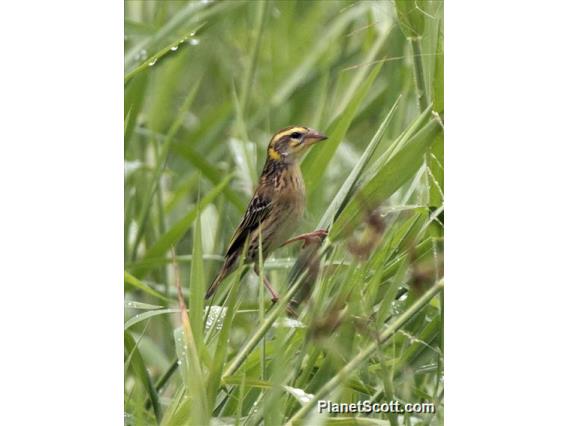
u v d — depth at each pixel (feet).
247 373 30.32
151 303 39.34
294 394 27.63
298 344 29.53
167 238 38.60
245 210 39.45
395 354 31.12
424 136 28.27
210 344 30.01
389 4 39.11
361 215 28.53
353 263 28.60
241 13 46.75
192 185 45.29
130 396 33.27
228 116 45.65
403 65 39.96
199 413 27.61
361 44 44.98
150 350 37.27
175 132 44.83
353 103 36.70
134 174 42.65
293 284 30.25
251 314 35.29
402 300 30.86
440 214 29.63
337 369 29.12
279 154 35.99
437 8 29.48
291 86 45.50
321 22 46.06
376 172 28.22
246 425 29.30
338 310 28.73
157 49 39.27
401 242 29.84
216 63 47.39
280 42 46.39
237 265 35.50
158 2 44.42
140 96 38.86
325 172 40.01
